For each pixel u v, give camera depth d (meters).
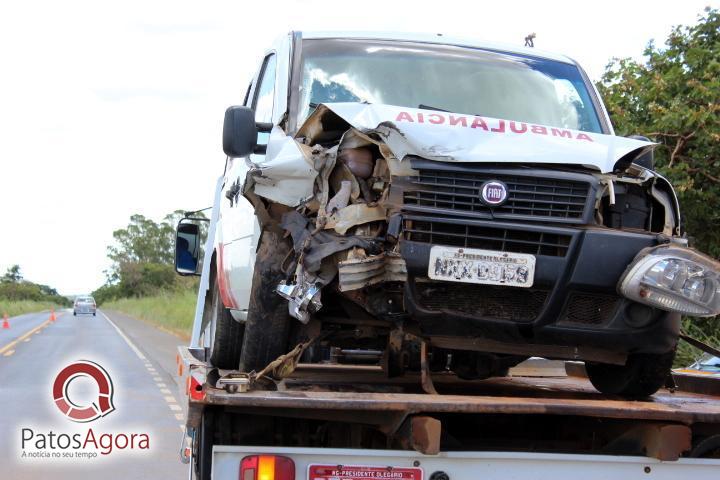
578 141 4.65
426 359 4.46
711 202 11.51
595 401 3.94
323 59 5.75
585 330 4.30
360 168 4.38
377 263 4.20
